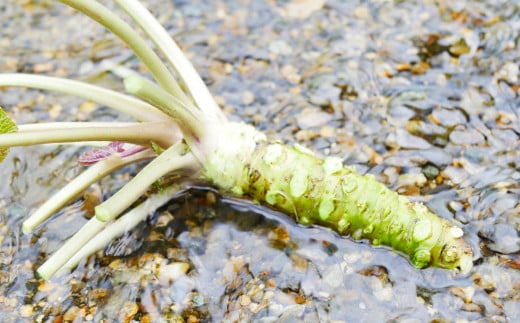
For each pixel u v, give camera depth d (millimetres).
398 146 541
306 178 487
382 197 483
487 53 584
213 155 497
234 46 609
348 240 500
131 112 496
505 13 606
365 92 571
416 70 581
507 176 520
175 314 482
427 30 604
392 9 621
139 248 509
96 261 506
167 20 633
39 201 535
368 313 474
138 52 471
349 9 626
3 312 489
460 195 514
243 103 572
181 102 480
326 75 583
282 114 563
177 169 496
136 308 486
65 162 553
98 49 618
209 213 519
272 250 501
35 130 464
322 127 554
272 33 616
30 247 515
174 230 514
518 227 496
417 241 477
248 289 488
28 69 606
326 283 487
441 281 482
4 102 587
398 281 484
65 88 481
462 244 478
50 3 653
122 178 540
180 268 499
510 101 556
